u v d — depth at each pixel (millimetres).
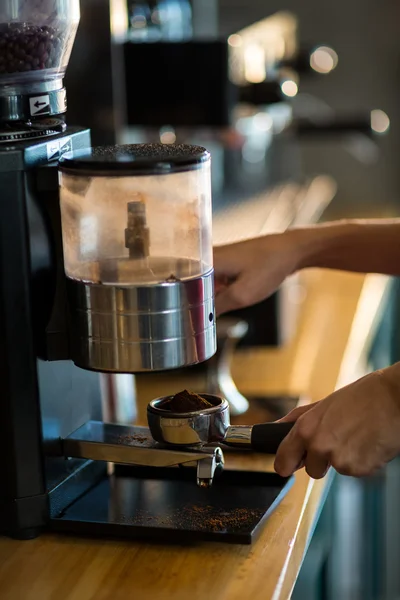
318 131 2812
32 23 946
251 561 928
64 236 940
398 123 3832
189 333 920
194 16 2568
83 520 979
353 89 3828
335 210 3807
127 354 909
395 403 927
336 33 3787
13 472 967
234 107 2078
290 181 3297
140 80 2010
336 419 929
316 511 1132
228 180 2951
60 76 1046
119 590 882
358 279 2588
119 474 1115
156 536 962
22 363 953
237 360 1896
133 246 900
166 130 2172
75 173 898
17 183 929
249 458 1259
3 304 938
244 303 1304
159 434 964
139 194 892
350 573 2477
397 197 3889
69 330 965
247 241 1332
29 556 954
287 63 2842
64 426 1025
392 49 3768
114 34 1562
